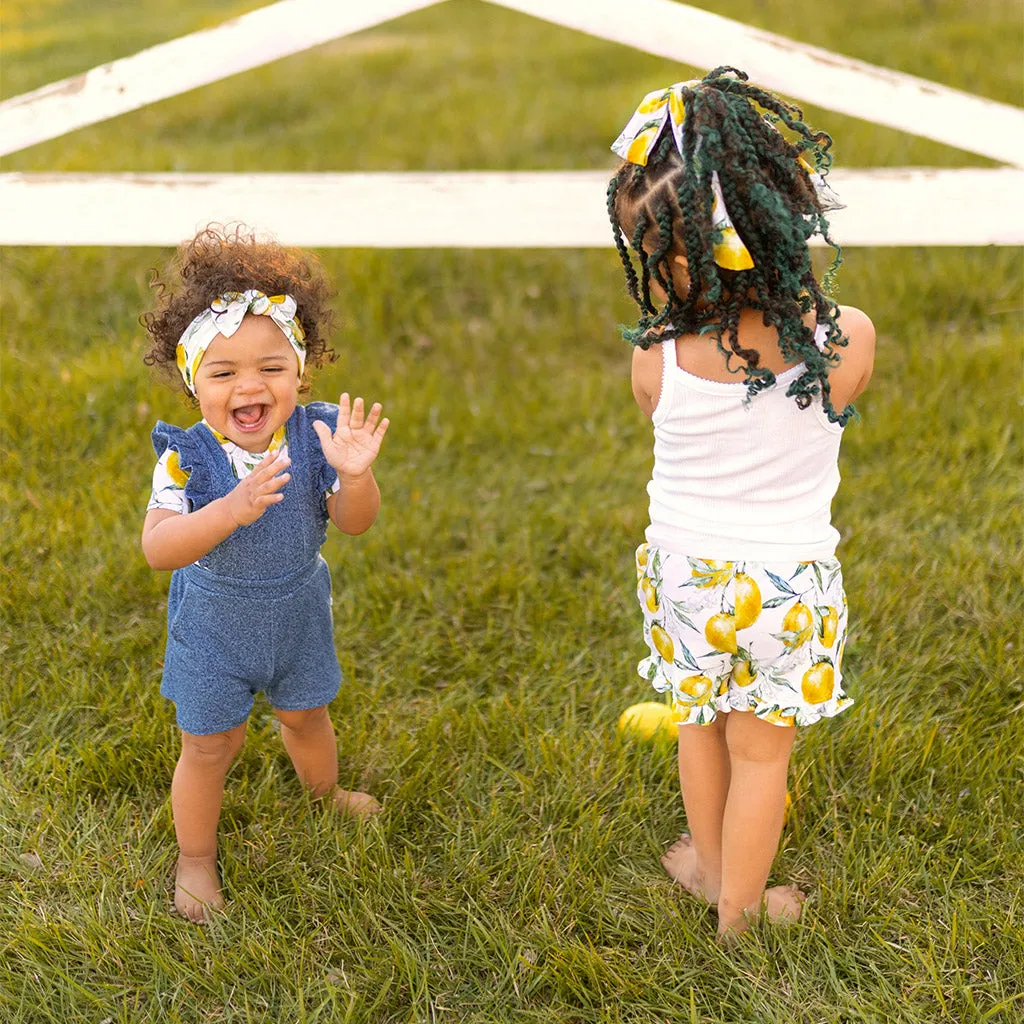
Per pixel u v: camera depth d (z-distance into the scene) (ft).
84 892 7.59
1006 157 11.38
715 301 6.30
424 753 8.90
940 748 8.75
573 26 11.02
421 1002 6.96
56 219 12.30
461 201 12.20
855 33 26.13
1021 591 10.63
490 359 15.47
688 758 7.50
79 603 10.46
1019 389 13.73
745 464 6.61
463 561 11.44
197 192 12.24
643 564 7.30
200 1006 6.93
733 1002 6.93
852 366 6.73
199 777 7.45
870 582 10.76
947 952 7.13
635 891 7.80
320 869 7.87
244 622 7.10
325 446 6.81
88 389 13.65
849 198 12.01
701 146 6.11
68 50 28.96
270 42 10.96
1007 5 27.73
